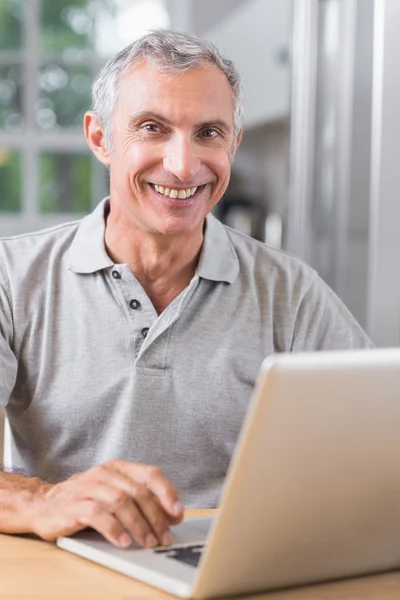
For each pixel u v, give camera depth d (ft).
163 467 6.64
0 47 21.85
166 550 4.48
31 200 22.03
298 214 11.55
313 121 11.21
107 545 4.58
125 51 6.48
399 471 4.01
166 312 6.64
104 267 6.68
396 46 9.21
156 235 6.46
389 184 9.37
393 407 3.82
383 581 4.30
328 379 3.59
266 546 3.84
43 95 21.98
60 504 4.77
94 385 6.62
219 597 3.94
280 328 7.03
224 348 6.77
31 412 6.75
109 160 6.79
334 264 10.49
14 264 6.85
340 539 4.08
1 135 21.90
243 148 17.54
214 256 6.86
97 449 6.69
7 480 5.23
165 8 21.86
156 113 6.23
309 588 4.16
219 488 6.77
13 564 4.46
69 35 21.90
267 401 3.49
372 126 9.47
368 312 9.64
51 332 6.73
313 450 3.69
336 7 10.53
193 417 6.65
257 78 14.89
